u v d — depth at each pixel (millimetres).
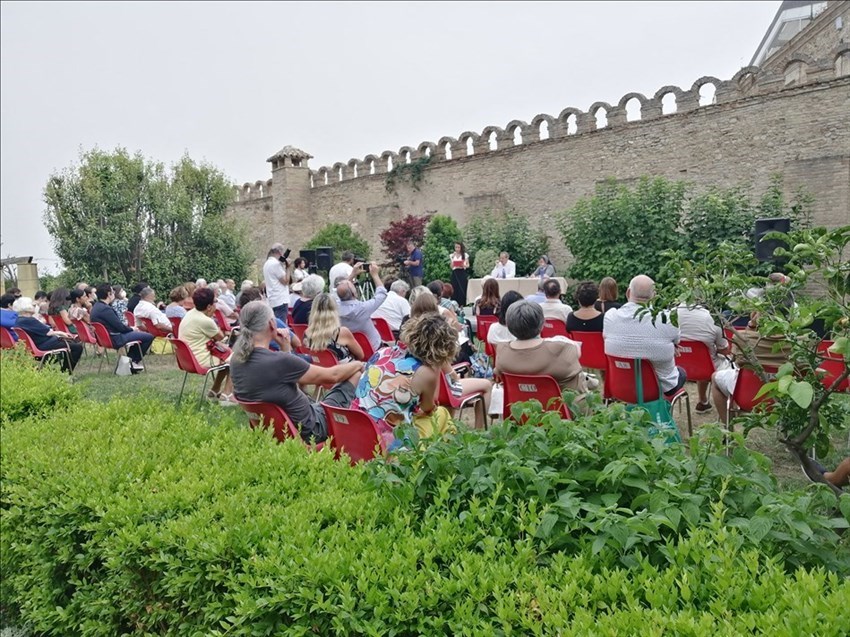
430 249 20812
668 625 1617
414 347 4000
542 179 21797
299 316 9430
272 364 4297
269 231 31031
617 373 5406
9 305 11578
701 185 18266
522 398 4770
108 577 2838
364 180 27281
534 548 2129
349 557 2148
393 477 2588
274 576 2162
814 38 19984
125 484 3102
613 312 5395
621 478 2324
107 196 22641
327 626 2025
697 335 5879
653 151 19219
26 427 4148
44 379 5426
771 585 1756
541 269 18094
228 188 25078
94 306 10477
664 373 5367
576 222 17344
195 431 3781
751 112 17281
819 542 2049
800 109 16469
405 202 25844
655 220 16109
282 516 2535
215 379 8156
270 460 3166
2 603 3561
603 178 20297
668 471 2385
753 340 4754
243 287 8758
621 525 2062
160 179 23734
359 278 16656
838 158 15656
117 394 4852
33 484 3332
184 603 2414
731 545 1889
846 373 2723
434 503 2486
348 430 3824
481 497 2420
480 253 19828
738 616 1636
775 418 2947
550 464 2525
